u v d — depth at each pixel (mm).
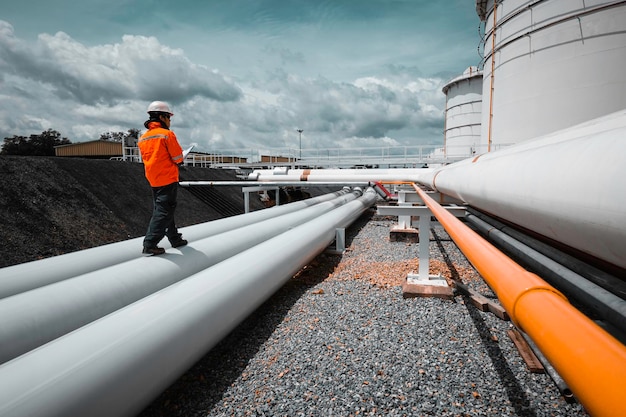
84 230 7969
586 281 2662
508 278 1274
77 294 2760
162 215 3654
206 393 2676
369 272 5496
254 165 23281
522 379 2641
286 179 17766
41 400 1603
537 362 2752
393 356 3014
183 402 2590
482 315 3793
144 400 2193
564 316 900
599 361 722
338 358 3027
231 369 2977
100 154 29844
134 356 2078
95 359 1898
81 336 2025
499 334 3350
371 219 12195
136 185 11281
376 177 17109
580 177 1830
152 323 2312
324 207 9781
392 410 2359
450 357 2967
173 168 3672
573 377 768
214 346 3236
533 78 13727
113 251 4242
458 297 4336
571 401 2365
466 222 8695
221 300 2955
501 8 15188
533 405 2355
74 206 8445
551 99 13281
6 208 7102
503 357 2949
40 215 7516
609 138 1810
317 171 18172
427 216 4684
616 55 11953
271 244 4477
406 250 7062
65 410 1669
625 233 1513
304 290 4852
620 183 1500
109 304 2920
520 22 14102
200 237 5582
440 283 4586
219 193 15047
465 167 5441
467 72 25500
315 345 3281
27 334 2334
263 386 2715
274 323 3820
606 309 2256
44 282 3363
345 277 5340
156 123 3678
